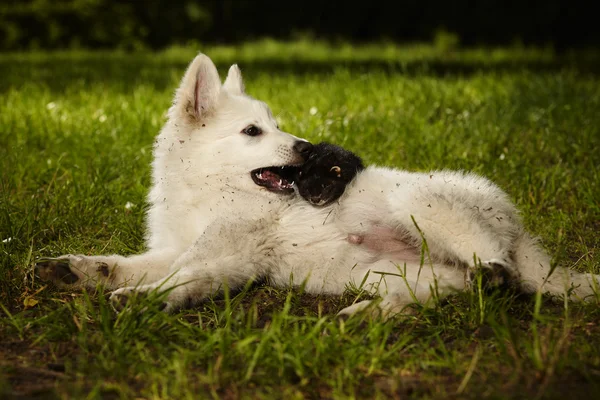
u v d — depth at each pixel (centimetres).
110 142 721
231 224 404
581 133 726
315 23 2459
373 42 2384
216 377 291
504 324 333
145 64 1634
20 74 1327
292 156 432
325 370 300
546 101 888
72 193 562
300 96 966
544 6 2198
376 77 1100
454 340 338
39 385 292
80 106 912
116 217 534
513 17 2241
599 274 417
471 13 2309
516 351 304
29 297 385
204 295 385
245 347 312
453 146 689
